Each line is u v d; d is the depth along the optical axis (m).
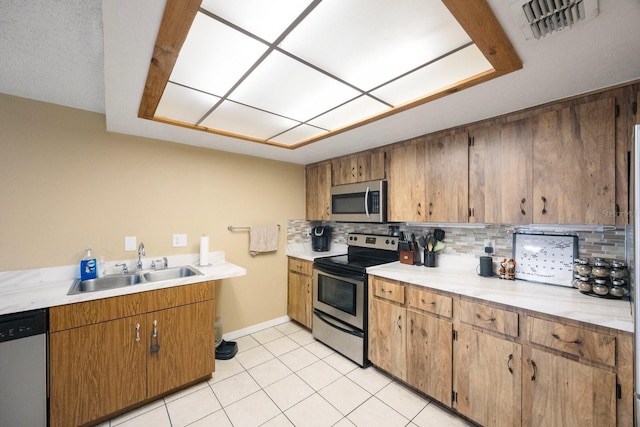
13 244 1.83
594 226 1.68
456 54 1.26
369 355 2.34
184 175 2.60
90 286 2.00
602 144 1.46
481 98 1.59
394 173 2.50
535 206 1.67
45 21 1.15
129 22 0.97
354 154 2.90
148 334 1.87
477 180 1.94
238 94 1.65
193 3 0.90
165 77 1.35
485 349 1.64
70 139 2.03
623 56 1.17
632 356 1.18
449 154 2.10
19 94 1.82
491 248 2.11
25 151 1.87
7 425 1.46
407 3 0.97
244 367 2.37
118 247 2.23
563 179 1.58
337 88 1.57
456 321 1.78
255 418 1.78
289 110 1.89
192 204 2.65
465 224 2.28
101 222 2.15
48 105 1.95
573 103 1.55
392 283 2.16
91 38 1.27
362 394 2.02
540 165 1.66
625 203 1.39
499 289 1.71
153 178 2.41
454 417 1.80
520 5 0.91
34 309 1.52
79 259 2.05
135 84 1.42
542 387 1.43
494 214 1.85
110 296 1.73
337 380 2.19
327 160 3.25
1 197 1.79
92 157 2.12
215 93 1.63
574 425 1.33
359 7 0.98
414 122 1.98
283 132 2.36
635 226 1.05
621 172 1.40
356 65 1.35
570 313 1.33
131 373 1.80
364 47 1.21
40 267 1.91
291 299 3.33
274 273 3.29
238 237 2.97
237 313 2.97
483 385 1.65
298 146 2.67
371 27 1.09
